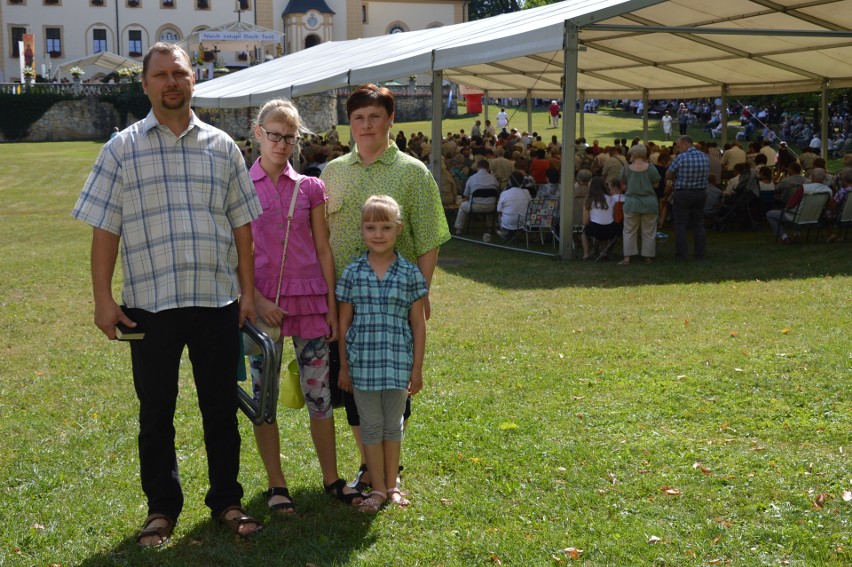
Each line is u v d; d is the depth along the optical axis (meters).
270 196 3.90
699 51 16.31
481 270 11.16
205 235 3.51
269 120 3.85
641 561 3.46
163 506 3.69
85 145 48.41
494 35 12.69
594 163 15.33
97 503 4.11
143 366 3.55
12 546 3.68
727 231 14.48
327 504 4.05
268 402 3.66
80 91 54.78
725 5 12.67
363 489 4.23
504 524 3.82
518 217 13.53
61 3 64.75
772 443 4.69
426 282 3.98
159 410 3.59
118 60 60.69
